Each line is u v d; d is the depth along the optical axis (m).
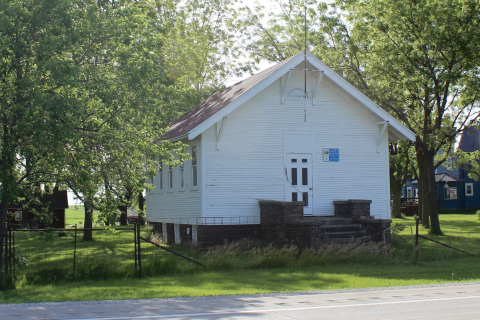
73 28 15.62
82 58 16.70
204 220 22.59
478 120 32.22
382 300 11.27
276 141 23.80
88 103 16.31
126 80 16.14
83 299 11.70
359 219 21.80
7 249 14.87
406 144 36.97
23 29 15.51
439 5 28.75
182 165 25.70
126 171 17.42
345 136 24.80
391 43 30.69
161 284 13.98
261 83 22.48
